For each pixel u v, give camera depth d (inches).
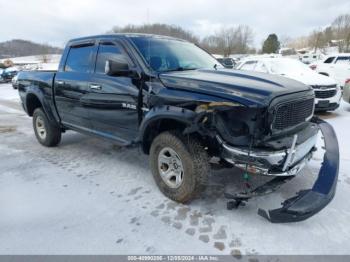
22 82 209.0
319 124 138.3
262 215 101.3
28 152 191.3
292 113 106.1
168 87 115.5
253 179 141.3
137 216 112.0
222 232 101.5
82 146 203.3
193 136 111.8
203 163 110.5
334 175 109.0
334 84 283.9
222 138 101.7
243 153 97.6
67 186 138.3
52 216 112.2
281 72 315.6
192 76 117.2
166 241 97.1
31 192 132.3
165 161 123.1
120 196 127.9
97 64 149.6
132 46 133.3
